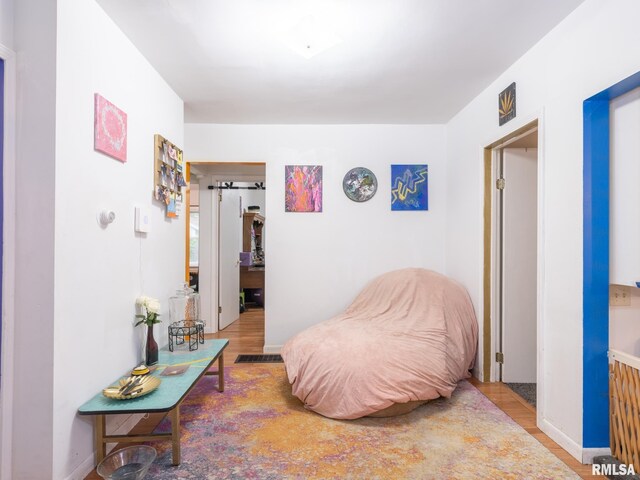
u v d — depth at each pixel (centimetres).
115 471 165
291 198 374
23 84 152
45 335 151
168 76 264
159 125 261
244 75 264
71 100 162
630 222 171
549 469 179
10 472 152
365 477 173
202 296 457
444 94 300
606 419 183
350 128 376
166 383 195
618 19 162
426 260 378
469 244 320
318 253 375
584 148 181
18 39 153
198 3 182
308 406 242
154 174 247
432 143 378
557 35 203
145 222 230
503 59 241
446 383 247
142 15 192
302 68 253
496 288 298
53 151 151
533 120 225
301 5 184
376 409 219
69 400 162
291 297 375
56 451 154
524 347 296
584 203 182
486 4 184
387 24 202
